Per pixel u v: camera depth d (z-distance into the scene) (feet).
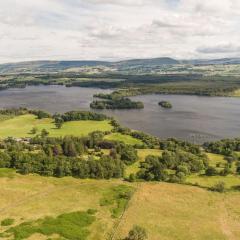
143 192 468.34
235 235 368.27
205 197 461.37
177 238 356.79
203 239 357.82
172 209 420.77
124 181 510.58
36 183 479.82
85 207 415.64
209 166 597.11
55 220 378.12
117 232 360.69
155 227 375.86
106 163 528.22
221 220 399.24
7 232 350.64
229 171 570.05
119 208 414.21
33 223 370.32
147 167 574.97
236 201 453.58
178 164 583.17
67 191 460.55
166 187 490.90
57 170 509.35
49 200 431.43
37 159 528.22
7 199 427.33
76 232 355.56
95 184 490.08
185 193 472.03
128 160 604.49
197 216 406.41
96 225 374.02
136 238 344.08
